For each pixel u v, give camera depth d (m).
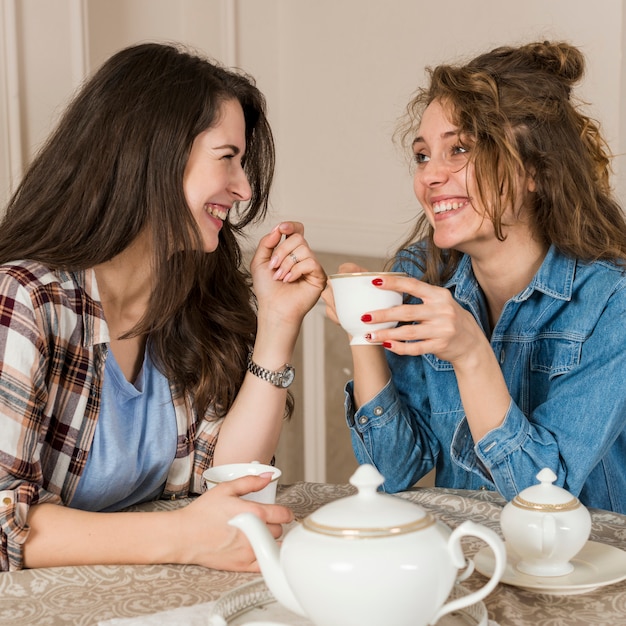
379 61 2.85
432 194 1.50
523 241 1.54
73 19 2.63
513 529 1.03
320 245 3.05
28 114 2.58
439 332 1.23
